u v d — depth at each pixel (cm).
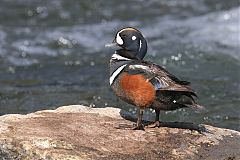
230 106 1298
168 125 937
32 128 886
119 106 1307
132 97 879
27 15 2006
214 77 1475
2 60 1658
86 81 1492
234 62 1573
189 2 2111
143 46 923
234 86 1419
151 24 1920
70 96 1382
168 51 1662
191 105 870
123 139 875
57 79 1513
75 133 879
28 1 2117
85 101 1346
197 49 1667
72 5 2095
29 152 827
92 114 972
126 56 916
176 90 844
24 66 1616
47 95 1392
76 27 1916
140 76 870
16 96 1391
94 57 1678
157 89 858
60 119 935
